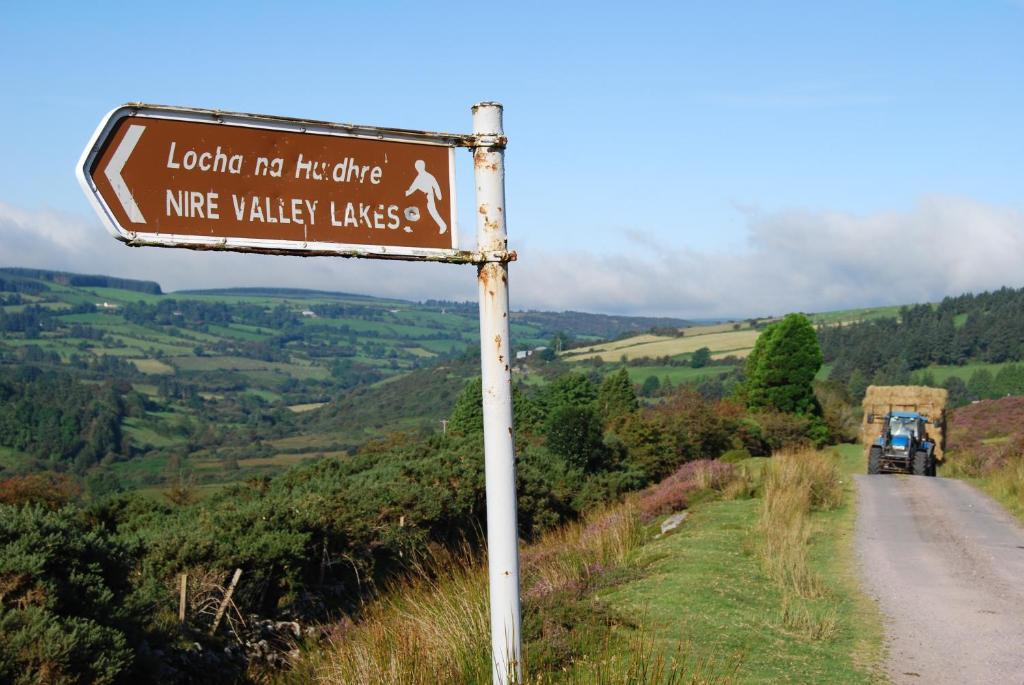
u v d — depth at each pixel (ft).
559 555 38.37
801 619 26.23
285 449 367.45
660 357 424.87
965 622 26.99
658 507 56.39
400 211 10.54
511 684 11.18
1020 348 368.27
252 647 35.91
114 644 25.11
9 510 28.22
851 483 68.85
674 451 100.27
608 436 99.30
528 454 84.12
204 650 33.04
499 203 11.11
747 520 46.21
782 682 20.52
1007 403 145.48
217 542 40.24
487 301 11.18
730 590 29.81
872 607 28.68
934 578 33.68
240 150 9.62
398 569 49.03
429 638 19.11
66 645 22.91
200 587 37.29
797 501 50.65
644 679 18.06
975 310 390.83
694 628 24.97
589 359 445.37
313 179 10.03
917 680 21.18
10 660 21.99
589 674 19.69
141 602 30.83
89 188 8.91
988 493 63.16
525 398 147.95
